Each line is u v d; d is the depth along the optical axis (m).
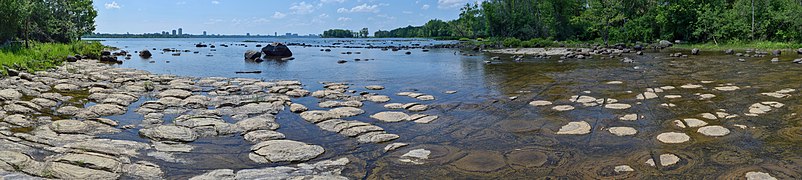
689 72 16.67
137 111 9.52
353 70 20.56
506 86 13.73
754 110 8.88
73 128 7.76
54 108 9.81
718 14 40.38
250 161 6.14
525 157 6.22
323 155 6.45
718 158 5.94
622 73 16.83
